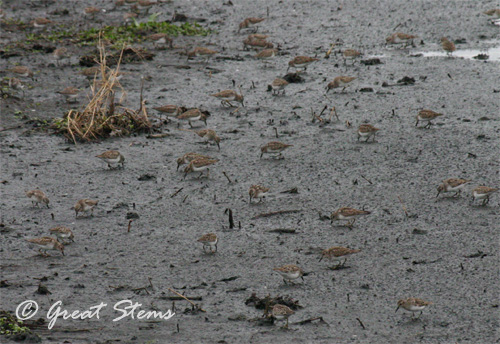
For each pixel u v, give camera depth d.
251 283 13.60
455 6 33.19
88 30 32.00
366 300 12.84
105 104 22.83
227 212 16.70
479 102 22.91
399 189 17.52
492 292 12.96
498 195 16.94
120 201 17.39
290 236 15.46
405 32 30.61
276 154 19.83
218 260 14.56
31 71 25.67
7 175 18.80
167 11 34.97
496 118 21.56
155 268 14.31
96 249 15.16
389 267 14.02
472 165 18.59
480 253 14.37
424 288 13.19
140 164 19.52
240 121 22.38
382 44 29.48
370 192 17.41
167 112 22.25
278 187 17.89
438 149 19.62
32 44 30.03
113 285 13.63
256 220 16.23
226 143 20.77
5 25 32.50
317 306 12.68
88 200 16.56
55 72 26.69
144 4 34.16
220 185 18.11
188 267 14.31
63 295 13.27
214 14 34.41
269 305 12.48
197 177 18.64
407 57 27.77
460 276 13.55
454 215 16.06
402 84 24.84
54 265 14.48
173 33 31.58
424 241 14.98
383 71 26.36
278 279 13.72
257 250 14.90
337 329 11.91
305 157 19.55
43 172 19.02
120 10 35.25
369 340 11.55
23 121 22.34
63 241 15.41
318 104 23.52
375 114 22.45
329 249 14.01
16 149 20.42
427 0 34.22
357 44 29.67
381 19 32.31
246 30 32.06
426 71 26.06
